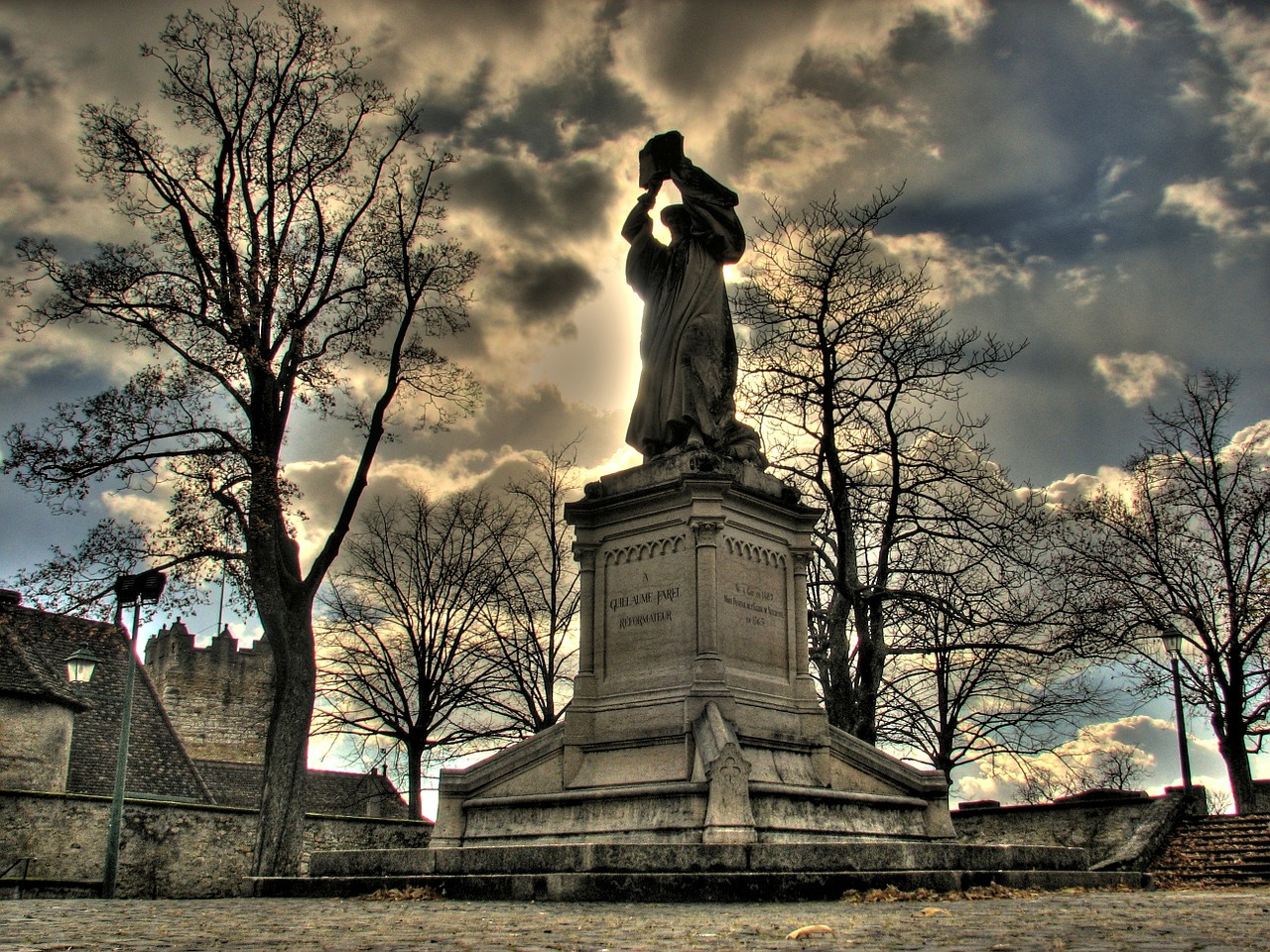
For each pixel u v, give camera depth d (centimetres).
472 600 3900
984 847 1294
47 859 2880
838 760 1584
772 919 819
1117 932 686
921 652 2811
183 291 2620
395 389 2748
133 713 4456
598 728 1509
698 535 1484
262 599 2523
